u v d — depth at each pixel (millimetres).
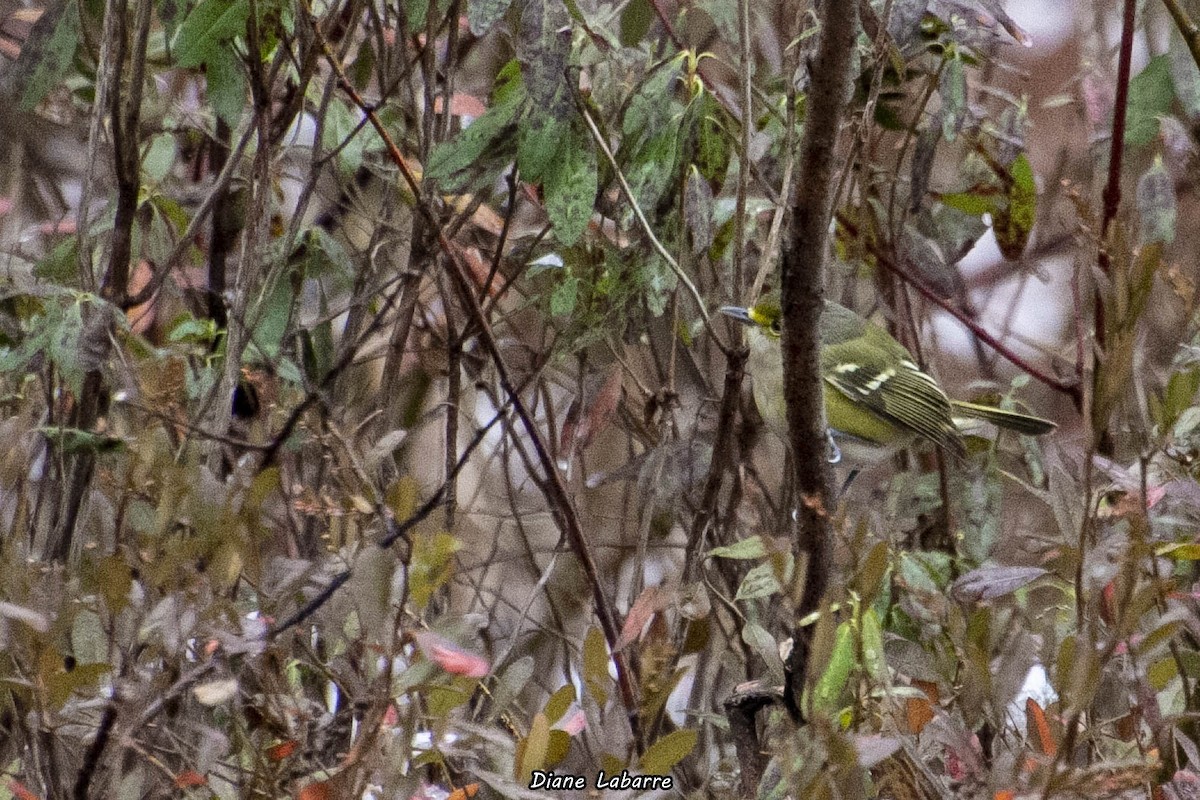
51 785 5973
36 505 7312
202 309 9133
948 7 7891
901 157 8836
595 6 8953
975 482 8992
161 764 5473
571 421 8727
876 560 4867
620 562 9297
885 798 5949
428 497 8656
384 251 8812
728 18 8453
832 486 5734
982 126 9148
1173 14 7285
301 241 8344
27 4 10680
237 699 5691
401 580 5641
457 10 7637
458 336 8234
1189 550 5902
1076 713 4578
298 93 7352
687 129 7762
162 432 6062
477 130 7230
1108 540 5801
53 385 7547
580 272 8180
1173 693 6633
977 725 5680
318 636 7262
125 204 7484
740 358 7688
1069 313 11961
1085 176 11305
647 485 8289
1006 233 9281
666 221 8094
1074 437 10992
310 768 5465
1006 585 6230
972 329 9102
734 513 8398
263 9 7133
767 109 8711
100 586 5094
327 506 5980
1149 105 8672
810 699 4605
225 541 5016
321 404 7246
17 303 8195
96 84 7641
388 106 8305
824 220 5184
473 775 5805
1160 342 9195
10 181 9742
